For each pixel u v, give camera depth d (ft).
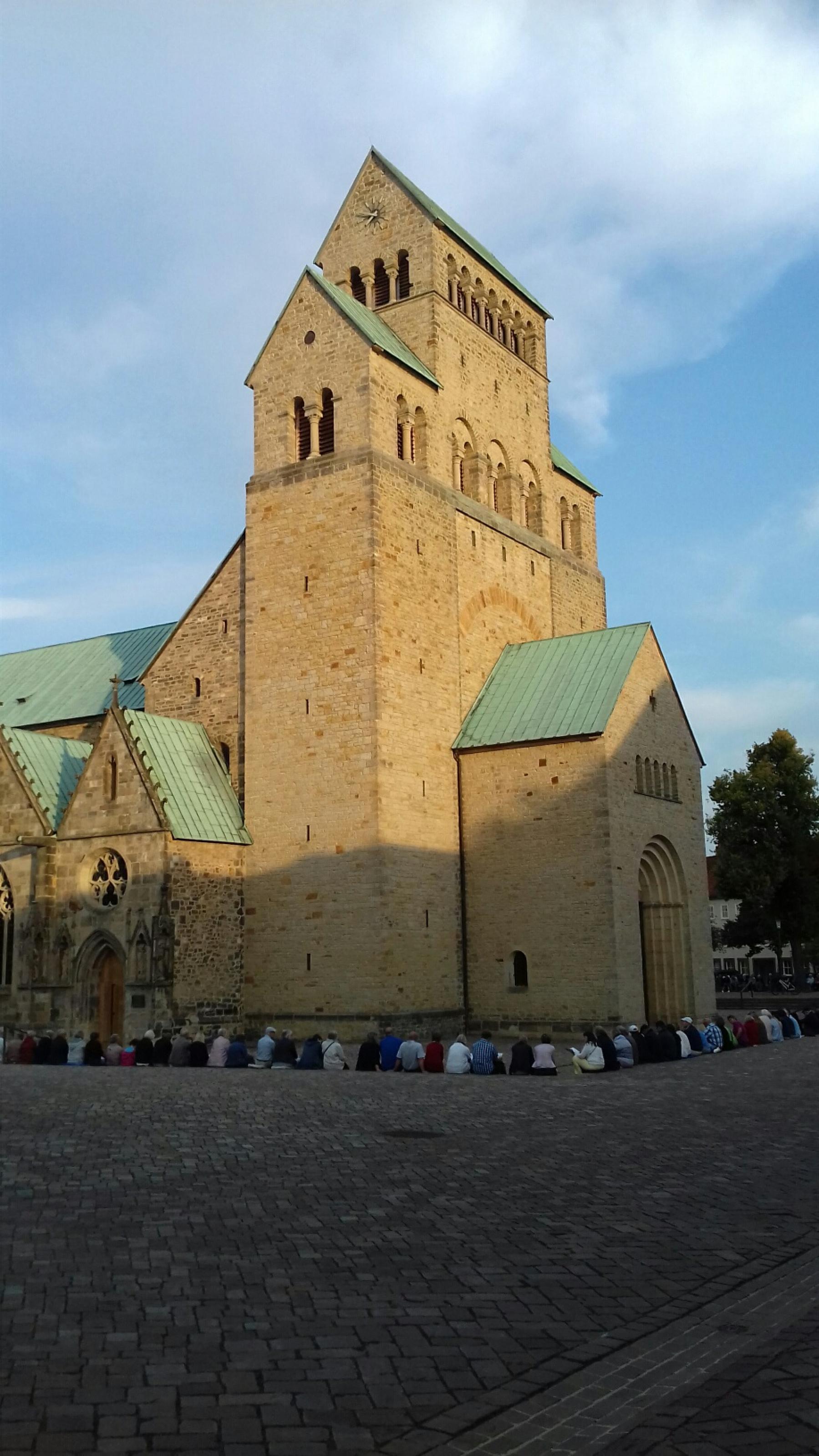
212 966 168.25
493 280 221.25
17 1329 37.68
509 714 185.98
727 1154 72.49
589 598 238.68
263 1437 30.60
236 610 190.70
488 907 179.32
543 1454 30.19
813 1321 40.78
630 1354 37.37
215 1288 42.68
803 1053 151.12
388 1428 31.48
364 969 163.22
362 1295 42.52
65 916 170.19
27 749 184.14
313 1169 64.08
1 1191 56.13
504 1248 49.57
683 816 195.93
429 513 187.62
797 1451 30.09
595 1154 71.67
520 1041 126.31
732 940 313.73
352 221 213.66
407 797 172.45
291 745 175.83
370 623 171.01
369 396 178.70
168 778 171.94
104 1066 130.31
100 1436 30.22
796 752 306.35
